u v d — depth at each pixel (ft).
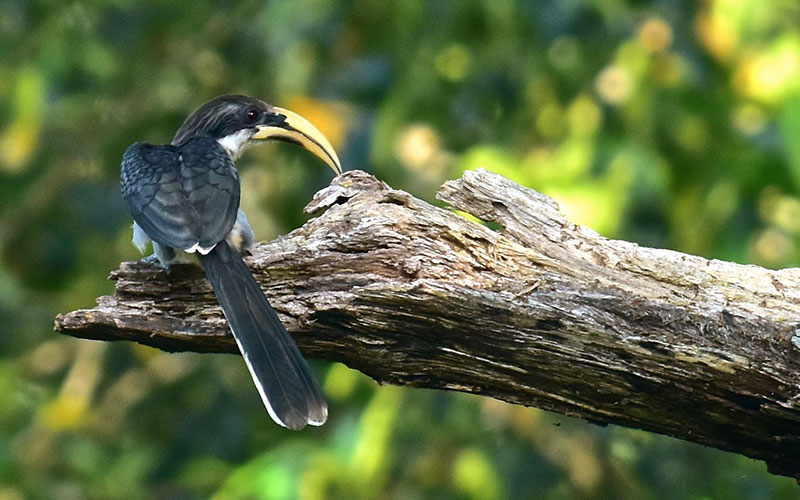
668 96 41.52
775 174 40.93
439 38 42.45
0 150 47.60
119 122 47.26
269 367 21.58
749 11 40.04
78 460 43.62
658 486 39.81
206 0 47.60
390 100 41.73
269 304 22.15
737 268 22.31
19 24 47.42
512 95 42.83
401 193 22.22
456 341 21.62
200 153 25.99
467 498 39.24
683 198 41.55
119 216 46.14
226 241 23.30
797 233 41.50
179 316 22.84
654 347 21.20
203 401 45.34
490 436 40.27
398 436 39.81
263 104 29.99
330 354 22.44
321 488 35.96
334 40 43.09
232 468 43.91
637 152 39.37
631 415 21.98
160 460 44.78
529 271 21.98
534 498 40.01
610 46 41.98
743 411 21.42
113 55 47.29
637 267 22.18
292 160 43.98
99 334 22.84
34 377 45.91
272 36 41.83
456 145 42.50
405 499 39.19
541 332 21.39
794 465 21.99
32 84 45.29
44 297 47.55
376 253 21.88
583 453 39.93
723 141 41.57
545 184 39.24
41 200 46.75
